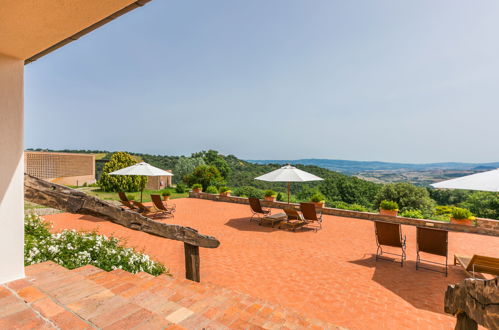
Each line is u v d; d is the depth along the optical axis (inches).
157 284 95.0
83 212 86.9
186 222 372.5
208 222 373.4
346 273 192.9
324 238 293.4
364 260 223.0
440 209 652.7
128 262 141.9
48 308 55.8
